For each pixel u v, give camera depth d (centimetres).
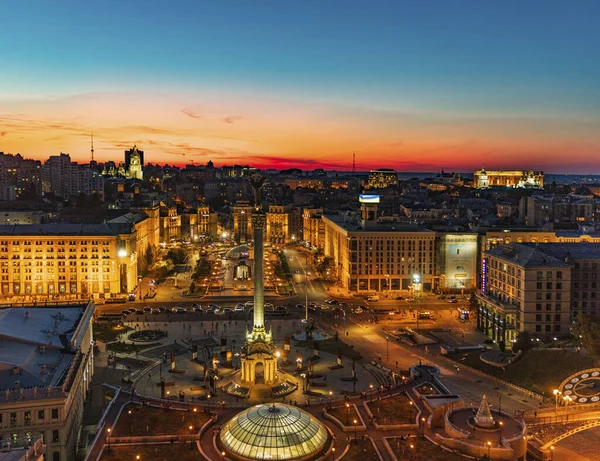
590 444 13138
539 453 12525
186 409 14312
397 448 12194
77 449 13738
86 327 17738
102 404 15950
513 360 18962
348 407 14200
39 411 12562
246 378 17138
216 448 12238
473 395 16638
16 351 14512
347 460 11769
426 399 14375
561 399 15512
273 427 12006
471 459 11675
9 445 10200
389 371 18700
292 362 19750
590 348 17225
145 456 11888
